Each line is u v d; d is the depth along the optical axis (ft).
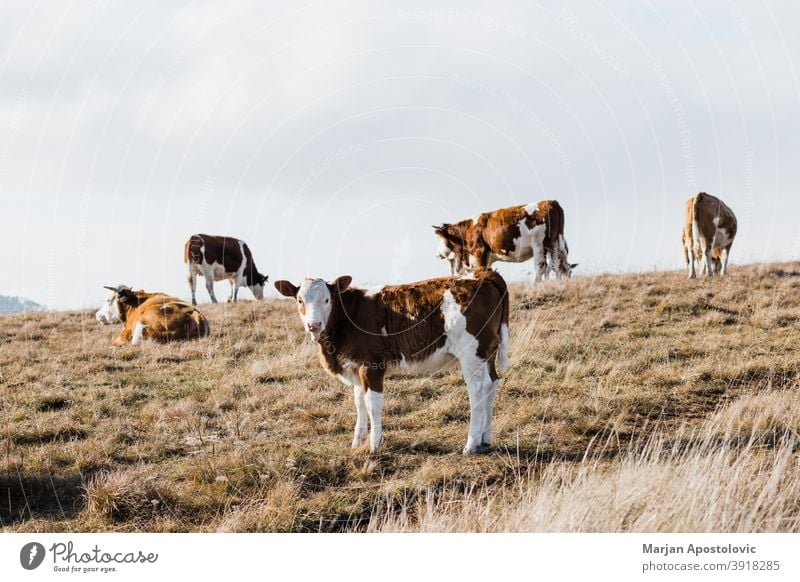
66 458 32.04
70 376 44.88
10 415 37.47
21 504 28.30
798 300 56.03
